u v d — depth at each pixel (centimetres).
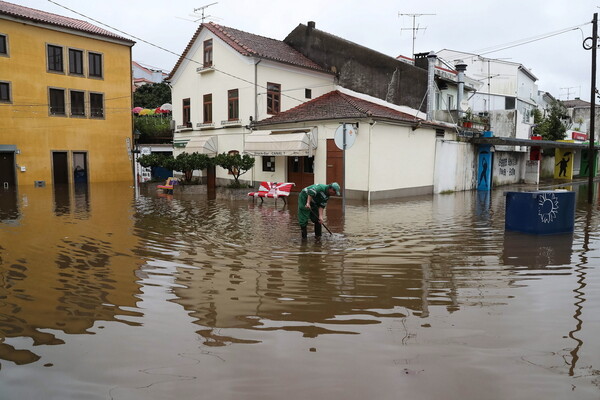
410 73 2097
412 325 441
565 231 958
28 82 2586
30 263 701
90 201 1653
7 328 439
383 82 2197
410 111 2100
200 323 450
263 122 2053
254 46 2242
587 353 376
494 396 310
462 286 573
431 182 2041
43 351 388
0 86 2498
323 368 352
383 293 545
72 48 2750
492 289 560
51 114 2692
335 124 1803
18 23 2525
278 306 500
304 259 721
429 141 2002
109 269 664
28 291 558
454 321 451
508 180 2669
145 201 1636
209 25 2317
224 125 2261
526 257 735
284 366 356
